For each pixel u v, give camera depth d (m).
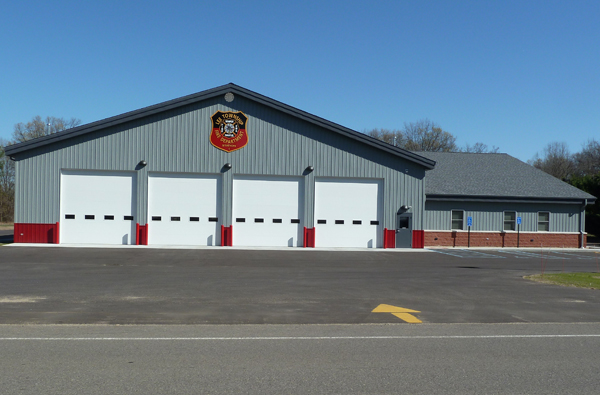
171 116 26.84
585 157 78.75
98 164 26.33
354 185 28.00
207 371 6.15
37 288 12.69
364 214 28.05
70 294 11.86
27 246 24.52
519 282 15.34
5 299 11.12
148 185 26.69
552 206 32.78
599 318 10.12
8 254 21.12
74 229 26.23
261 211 27.41
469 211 32.00
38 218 26.00
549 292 13.46
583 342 8.03
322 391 5.50
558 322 9.68
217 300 11.39
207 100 27.09
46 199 26.03
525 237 32.38
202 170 26.95
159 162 26.70
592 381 6.02
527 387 5.77
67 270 16.44
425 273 17.38
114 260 19.64
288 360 6.69
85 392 5.36
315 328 8.80
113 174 26.50
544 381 5.99
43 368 6.19
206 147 27.03
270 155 27.41
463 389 5.66
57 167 26.12
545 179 35.06
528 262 22.39
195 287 13.27
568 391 5.66
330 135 27.80
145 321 9.12
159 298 11.52
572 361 6.89
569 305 11.56
